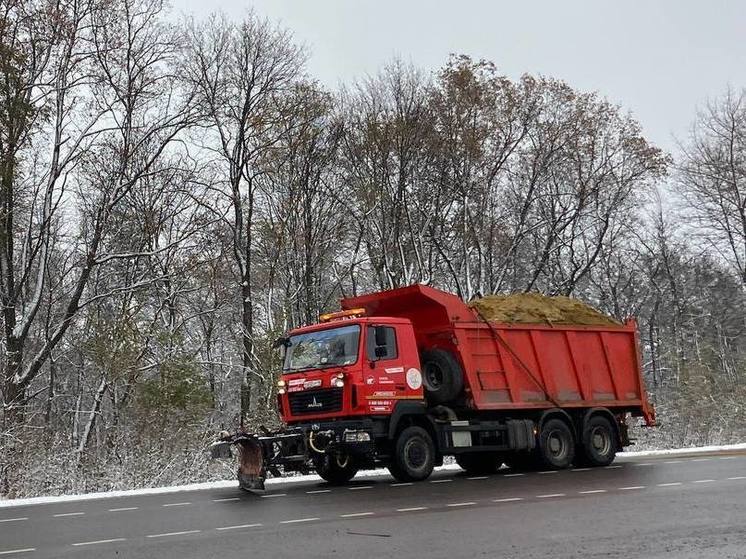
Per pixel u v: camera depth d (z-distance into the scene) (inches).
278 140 1355.8
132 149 1192.8
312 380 643.5
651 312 2427.4
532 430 724.7
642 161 1626.5
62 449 845.8
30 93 1077.1
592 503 472.4
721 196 1818.4
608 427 780.6
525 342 748.6
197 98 1259.8
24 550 367.2
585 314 814.5
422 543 352.2
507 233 1679.4
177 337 970.7
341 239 1547.7
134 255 1183.6
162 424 852.6
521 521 409.1
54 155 1120.2
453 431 678.5
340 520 430.0
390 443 645.3
